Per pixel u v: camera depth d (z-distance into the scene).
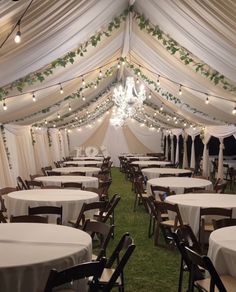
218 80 4.71
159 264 4.35
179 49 4.66
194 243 3.42
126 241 2.99
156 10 4.17
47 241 2.87
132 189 9.91
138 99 8.78
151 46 5.69
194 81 5.71
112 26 4.83
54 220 4.57
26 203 4.63
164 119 13.30
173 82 6.60
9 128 8.41
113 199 5.25
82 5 3.64
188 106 8.02
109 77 9.65
